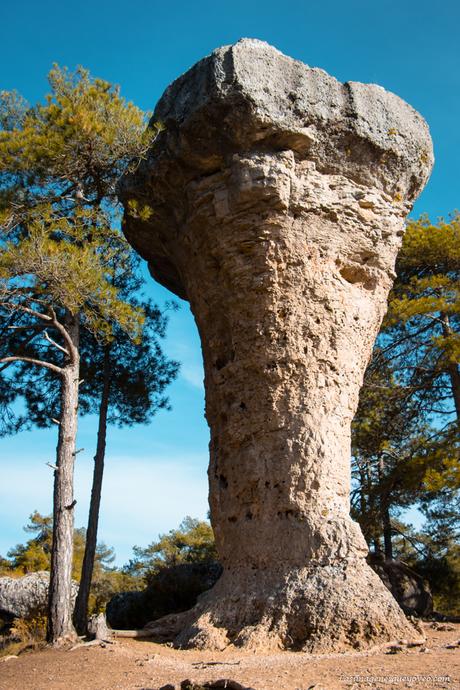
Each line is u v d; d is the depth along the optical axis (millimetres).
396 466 19766
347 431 12500
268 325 12508
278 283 12578
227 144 12906
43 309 16656
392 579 17828
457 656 8766
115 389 19719
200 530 39312
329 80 13070
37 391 19109
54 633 11695
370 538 20594
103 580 31938
